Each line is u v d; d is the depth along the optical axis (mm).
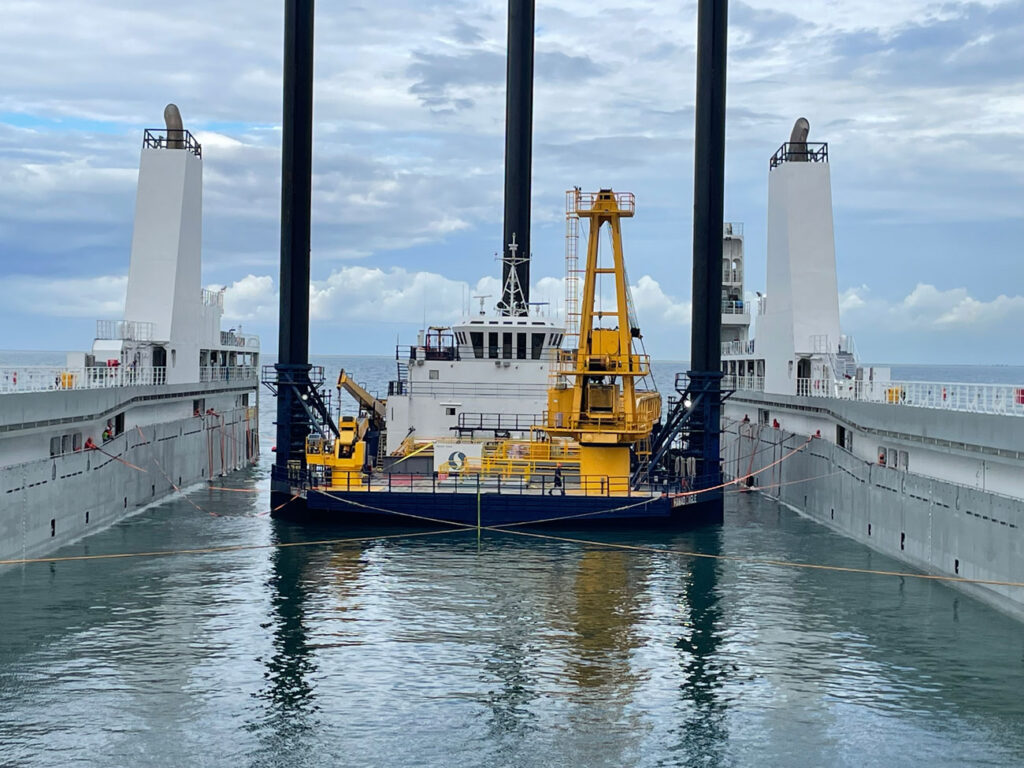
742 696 34406
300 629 40812
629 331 61469
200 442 83875
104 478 61594
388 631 40750
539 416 69812
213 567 50781
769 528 63625
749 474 87375
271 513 65062
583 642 39656
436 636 40188
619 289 61438
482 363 70062
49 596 45031
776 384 80000
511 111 96312
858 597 46125
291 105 65312
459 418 69938
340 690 34625
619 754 30297
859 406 61188
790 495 74938
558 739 31203
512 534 58906
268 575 49219
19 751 29875
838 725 32250
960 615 43125
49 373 59312
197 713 32625
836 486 64125
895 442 55281
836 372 73188
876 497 57094
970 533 45844
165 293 75000
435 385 70188
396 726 31922
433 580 48500
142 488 69312
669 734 31609
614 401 61562
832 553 55719
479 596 45875
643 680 35812
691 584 48469
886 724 32312
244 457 101312
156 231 75188
